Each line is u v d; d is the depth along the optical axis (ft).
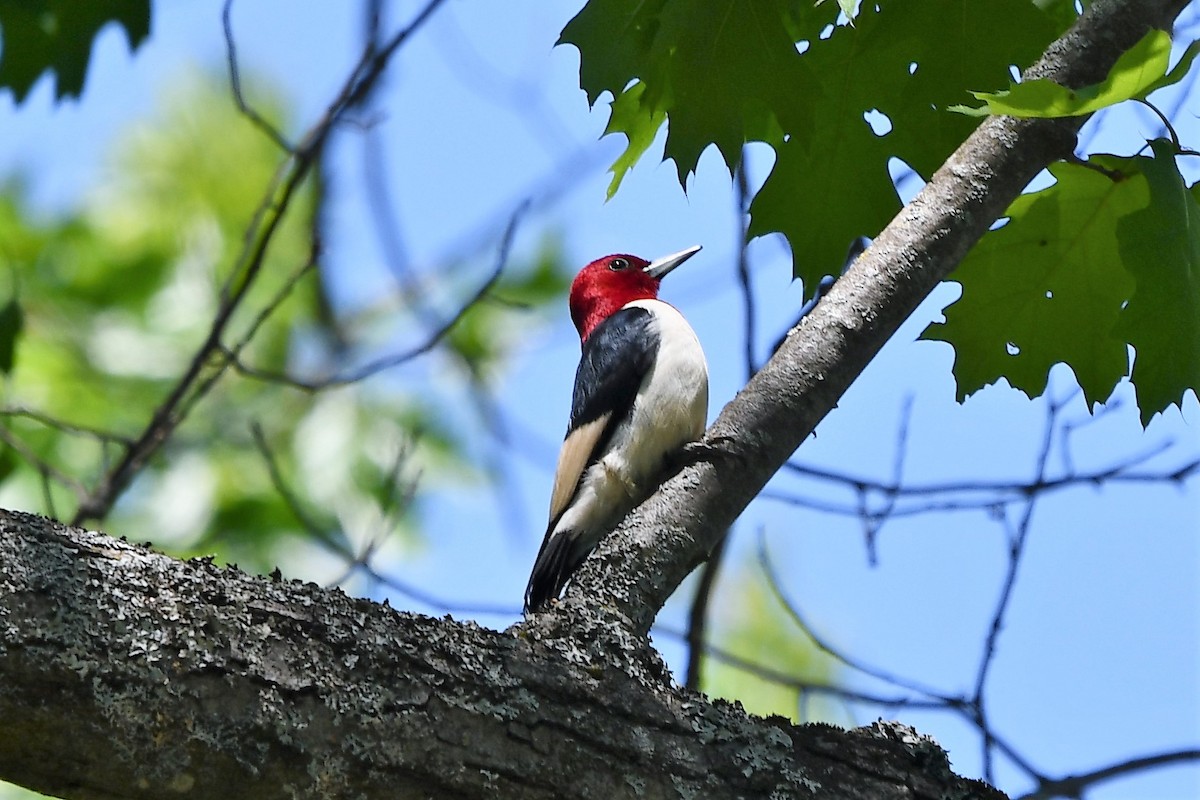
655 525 21.25
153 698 15.88
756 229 26.84
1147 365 21.95
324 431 53.93
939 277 22.85
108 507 38.60
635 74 25.55
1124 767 30.68
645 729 18.24
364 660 17.12
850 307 22.66
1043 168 23.15
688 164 24.99
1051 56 23.75
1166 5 23.91
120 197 58.80
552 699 17.93
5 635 15.44
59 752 15.58
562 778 17.43
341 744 16.58
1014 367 26.63
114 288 55.77
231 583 17.12
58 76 34.94
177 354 55.06
